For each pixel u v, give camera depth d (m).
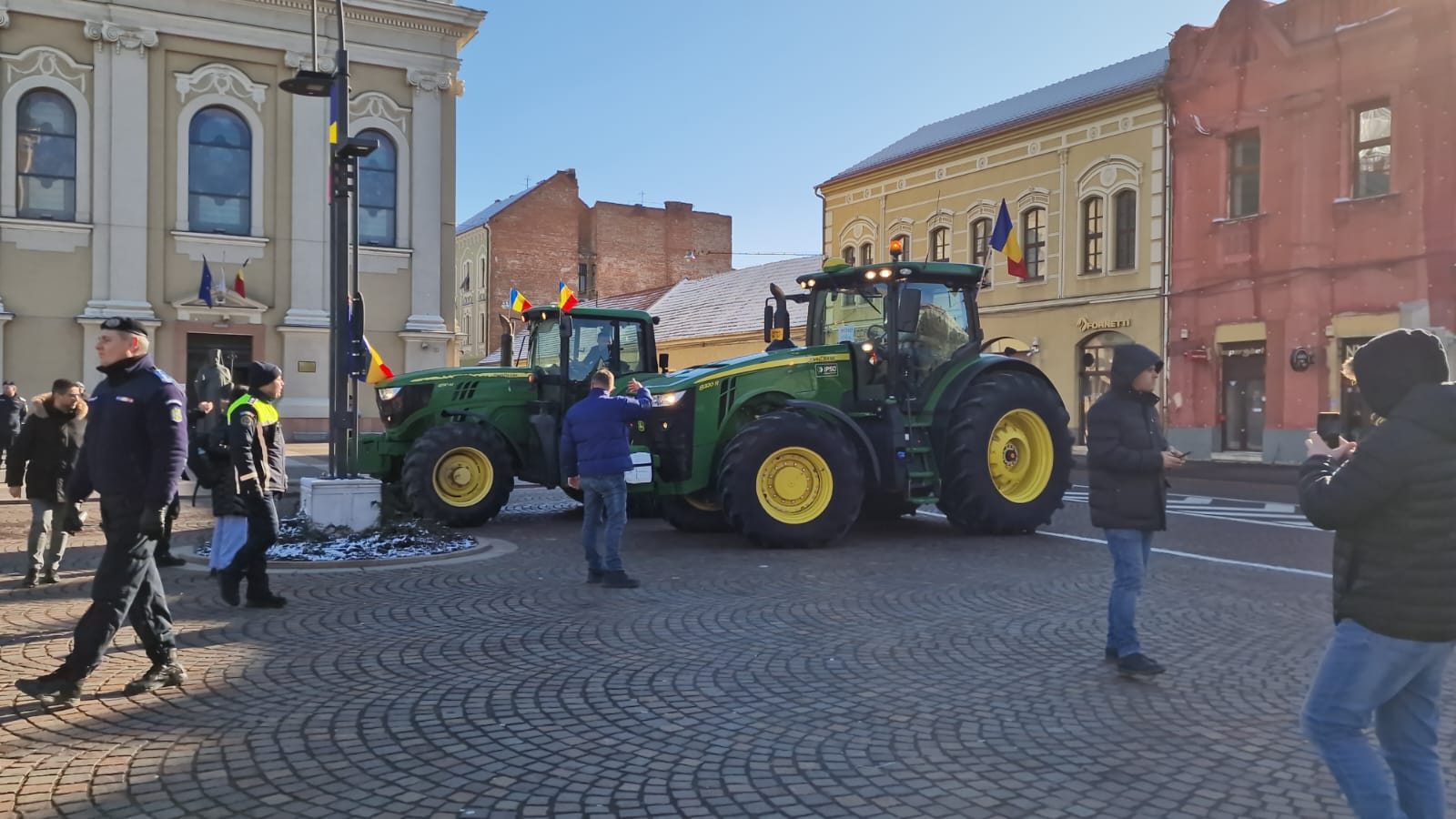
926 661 5.91
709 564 9.20
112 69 22.39
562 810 3.83
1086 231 25.36
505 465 11.89
